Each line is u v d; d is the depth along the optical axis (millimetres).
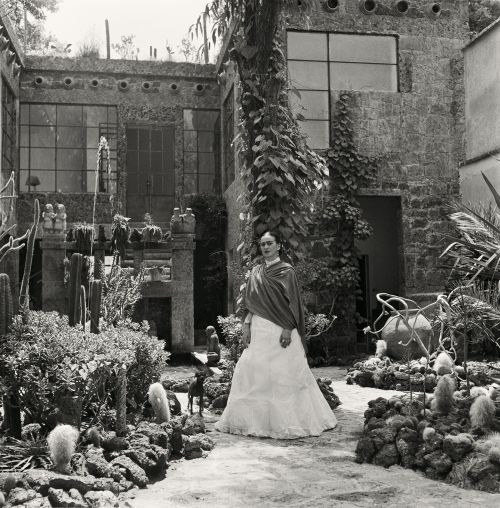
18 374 4707
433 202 14156
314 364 12383
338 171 13703
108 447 4633
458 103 14391
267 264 6332
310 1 8086
